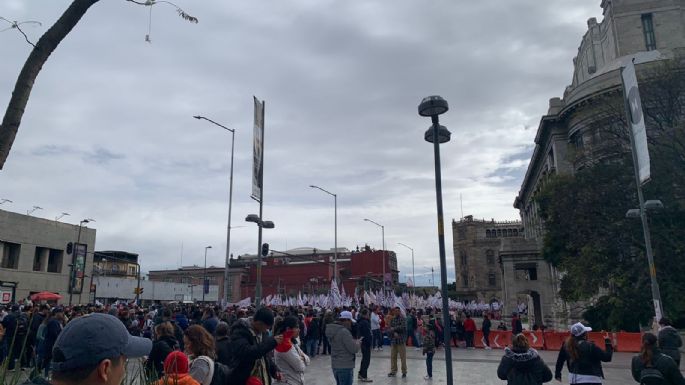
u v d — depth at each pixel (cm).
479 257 13325
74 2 433
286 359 705
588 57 5953
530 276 6631
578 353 786
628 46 5116
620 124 3462
